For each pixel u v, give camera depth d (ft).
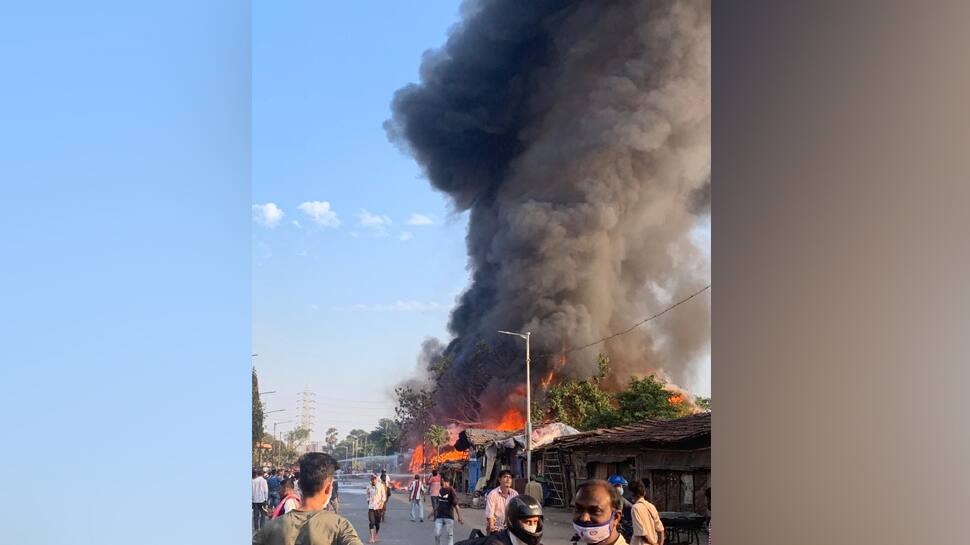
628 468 27.91
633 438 27.61
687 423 28.32
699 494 25.64
